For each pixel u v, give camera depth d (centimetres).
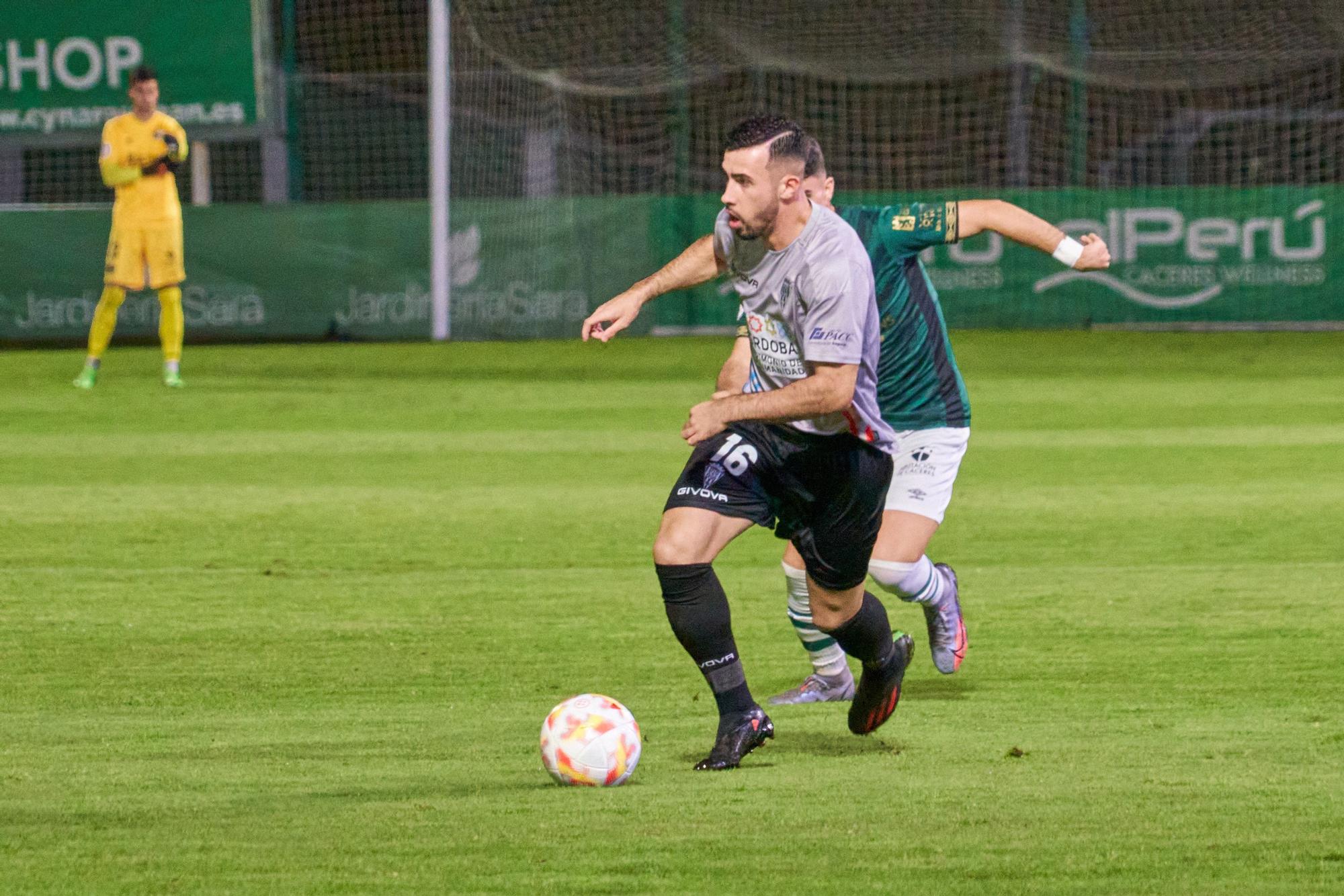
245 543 2919
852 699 1809
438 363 6316
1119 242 7444
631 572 2669
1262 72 7994
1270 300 7444
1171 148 8238
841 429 1508
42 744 1647
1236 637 2172
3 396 5216
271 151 8044
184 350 6800
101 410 4881
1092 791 1426
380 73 8069
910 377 1878
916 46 8069
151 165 5381
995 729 1708
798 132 1448
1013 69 8206
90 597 2475
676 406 4978
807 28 8088
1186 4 7944
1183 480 3578
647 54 8031
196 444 4178
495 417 4731
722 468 1535
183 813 1361
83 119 7081
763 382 1570
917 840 1273
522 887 1162
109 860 1228
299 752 1606
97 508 3266
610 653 2120
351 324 7194
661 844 1263
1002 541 2927
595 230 7325
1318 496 3350
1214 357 6397
